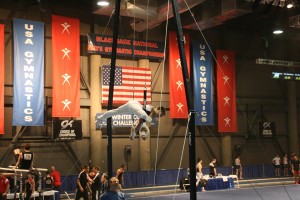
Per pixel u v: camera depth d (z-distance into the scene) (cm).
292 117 3106
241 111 2908
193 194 862
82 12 2345
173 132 2589
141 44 2464
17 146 2069
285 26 2530
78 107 2177
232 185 2248
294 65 2884
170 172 2445
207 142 2722
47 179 1692
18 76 2022
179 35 909
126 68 2341
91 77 2306
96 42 2316
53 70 2131
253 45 3011
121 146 2392
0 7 2098
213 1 2211
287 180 2622
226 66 2745
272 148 3025
